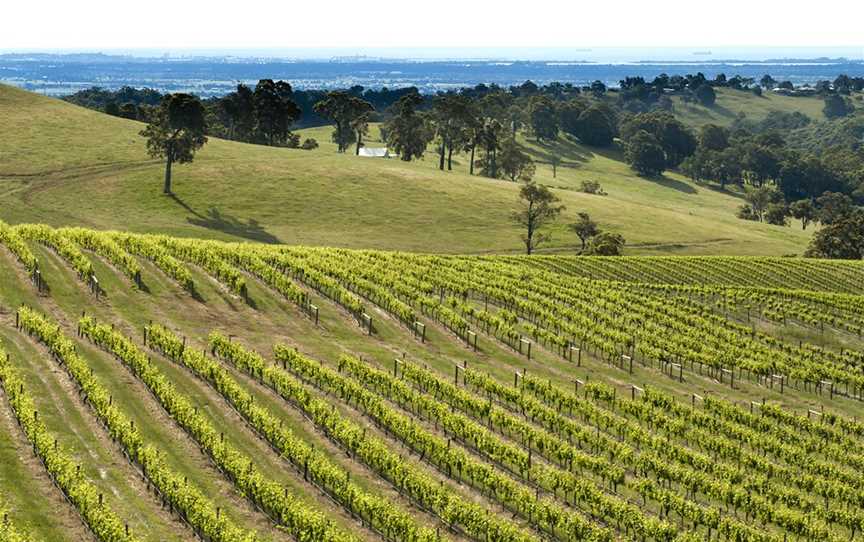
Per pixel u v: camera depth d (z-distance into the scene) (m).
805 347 70.06
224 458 35.47
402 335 59.62
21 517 29.41
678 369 61.38
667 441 44.81
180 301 58.19
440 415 43.72
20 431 35.38
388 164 145.75
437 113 183.25
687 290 85.44
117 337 45.66
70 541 29.00
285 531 32.38
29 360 42.66
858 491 41.38
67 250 61.28
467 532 34.25
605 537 34.38
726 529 36.50
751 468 44.47
